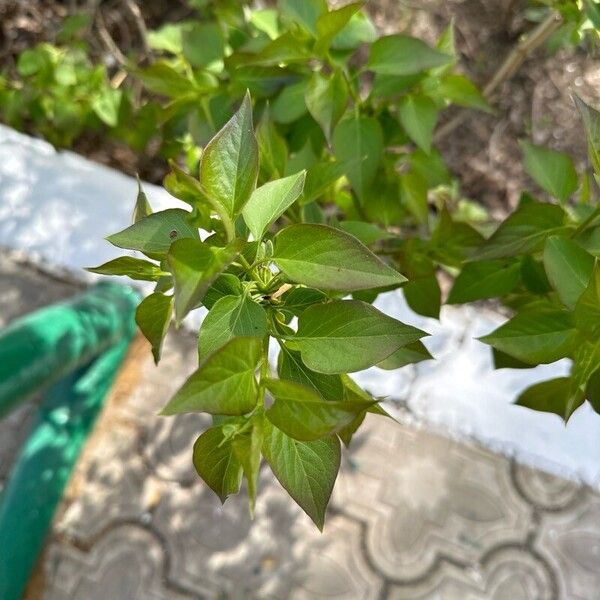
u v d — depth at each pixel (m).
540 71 1.01
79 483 0.86
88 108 0.82
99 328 0.72
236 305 0.30
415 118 0.50
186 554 0.85
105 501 0.86
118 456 0.87
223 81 0.55
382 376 0.89
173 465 0.87
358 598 0.84
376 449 0.88
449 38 0.52
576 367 0.35
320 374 0.32
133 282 0.88
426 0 1.02
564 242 0.38
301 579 0.85
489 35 1.01
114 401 0.89
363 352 0.30
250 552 0.85
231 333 0.30
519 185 0.98
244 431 0.28
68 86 0.81
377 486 0.88
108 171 0.94
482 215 0.92
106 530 0.85
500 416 0.89
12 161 0.93
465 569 0.86
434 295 0.51
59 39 0.87
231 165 0.28
